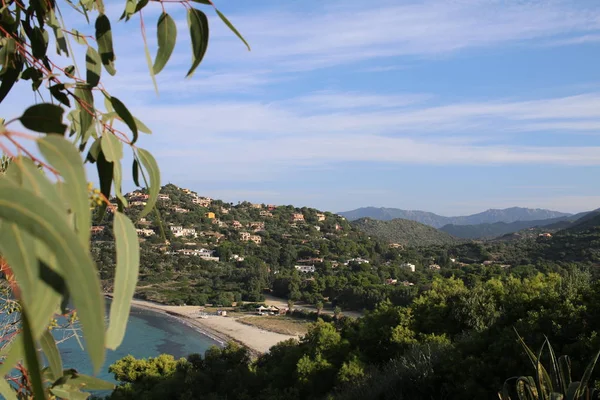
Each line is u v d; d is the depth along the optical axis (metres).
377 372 9.87
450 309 13.13
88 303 0.54
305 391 15.00
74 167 0.69
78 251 0.55
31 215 0.54
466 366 7.65
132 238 0.92
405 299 52.84
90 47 1.29
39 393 0.58
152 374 22.19
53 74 1.15
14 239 0.58
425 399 7.80
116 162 1.18
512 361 7.10
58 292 0.62
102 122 1.14
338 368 14.85
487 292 12.86
